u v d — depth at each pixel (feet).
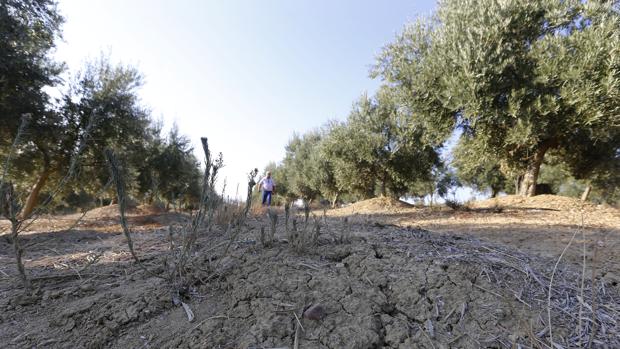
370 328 4.61
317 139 74.43
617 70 20.90
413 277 5.93
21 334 4.77
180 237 9.67
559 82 23.15
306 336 4.55
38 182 33.94
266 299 5.28
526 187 29.99
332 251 7.18
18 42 26.84
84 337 4.68
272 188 31.96
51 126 30.96
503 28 24.38
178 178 52.90
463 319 4.96
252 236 9.00
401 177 43.65
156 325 4.91
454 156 44.42
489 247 8.23
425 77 27.27
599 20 24.09
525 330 4.75
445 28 26.91
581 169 37.45
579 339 4.65
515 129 24.31
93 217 27.37
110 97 35.06
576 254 10.87
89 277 6.73
